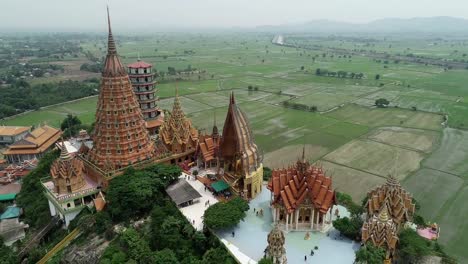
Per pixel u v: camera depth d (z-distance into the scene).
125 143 105.94
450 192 123.56
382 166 144.12
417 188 126.31
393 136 181.25
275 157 153.50
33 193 122.62
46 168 129.50
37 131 165.25
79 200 102.56
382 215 77.00
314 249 81.19
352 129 192.50
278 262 71.81
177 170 104.19
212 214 85.88
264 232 87.56
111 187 96.56
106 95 102.81
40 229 106.88
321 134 183.88
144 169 103.88
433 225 94.69
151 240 86.75
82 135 155.62
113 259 80.38
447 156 155.00
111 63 102.06
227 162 103.44
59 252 91.31
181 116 125.62
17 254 96.75
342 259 78.06
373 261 69.94
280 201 87.25
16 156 155.75
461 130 191.50
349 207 99.62
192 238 84.25
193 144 125.69
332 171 139.38
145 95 146.25
